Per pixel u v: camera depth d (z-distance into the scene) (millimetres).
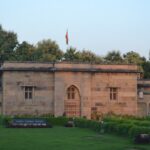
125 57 147125
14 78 81125
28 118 72500
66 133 56438
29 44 137375
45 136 51188
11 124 69000
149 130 44781
